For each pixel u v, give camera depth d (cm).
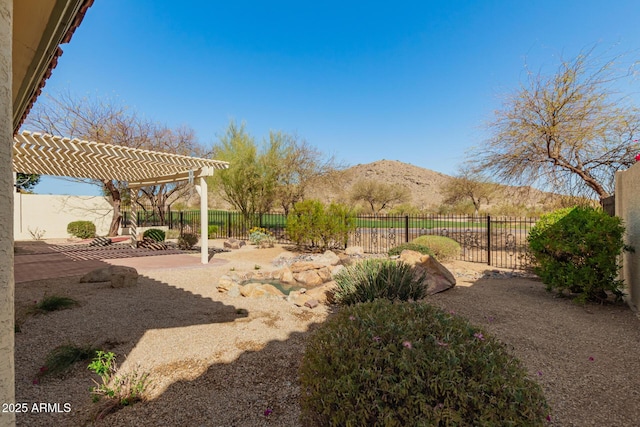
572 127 882
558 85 896
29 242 1470
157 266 853
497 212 2775
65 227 1695
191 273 770
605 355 319
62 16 170
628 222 505
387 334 193
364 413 164
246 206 1753
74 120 1534
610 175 900
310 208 1203
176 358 319
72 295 548
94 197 1802
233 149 1705
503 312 454
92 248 1252
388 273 508
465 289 600
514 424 150
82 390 262
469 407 159
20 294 551
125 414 231
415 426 156
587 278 480
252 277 785
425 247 883
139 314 452
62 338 363
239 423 221
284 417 227
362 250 1110
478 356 176
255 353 331
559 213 565
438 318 213
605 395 251
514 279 704
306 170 2052
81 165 988
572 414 227
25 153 793
